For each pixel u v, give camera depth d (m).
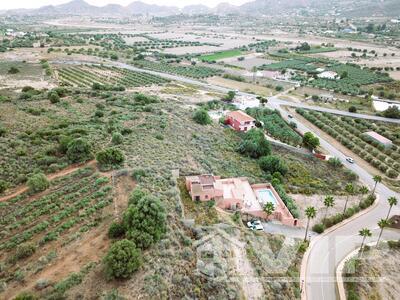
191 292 41.62
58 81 173.25
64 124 84.62
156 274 41.09
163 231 47.62
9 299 35.88
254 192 75.81
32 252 41.94
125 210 50.72
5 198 53.00
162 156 74.81
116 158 64.81
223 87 191.12
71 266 40.50
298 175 90.25
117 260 38.88
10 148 67.50
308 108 156.12
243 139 108.75
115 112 103.38
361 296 51.78
